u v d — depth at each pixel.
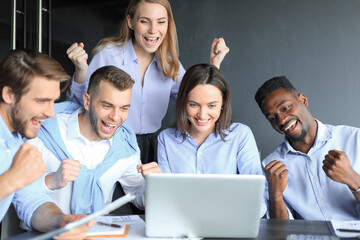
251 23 3.93
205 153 2.19
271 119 2.21
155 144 2.55
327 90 3.84
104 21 3.83
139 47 2.60
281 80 2.21
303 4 3.86
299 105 2.16
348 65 3.81
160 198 1.39
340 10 3.82
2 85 1.53
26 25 3.07
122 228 1.48
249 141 2.19
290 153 2.24
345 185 2.13
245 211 1.39
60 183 1.71
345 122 3.81
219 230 1.41
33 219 1.52
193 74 2.04
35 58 1.54
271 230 1.49
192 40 4.00
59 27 3.50
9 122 1.58
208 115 2.05
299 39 3.87
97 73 1.92
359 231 1.47
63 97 3.08
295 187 2.21
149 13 2.46
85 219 1.26
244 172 2.16
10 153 1.60
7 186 1.28
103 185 2.03
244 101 3.93
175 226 1.41
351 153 2.15
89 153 2.04
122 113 1.93
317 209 2.15
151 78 2.64
